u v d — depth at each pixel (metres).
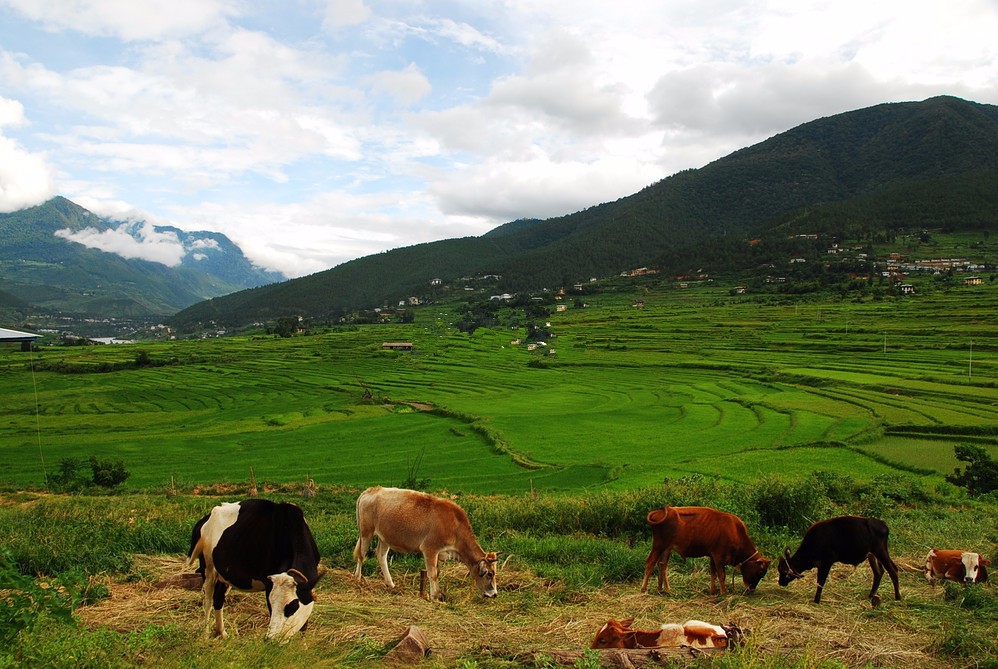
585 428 58.12
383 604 9.27
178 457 50.38
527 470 42.81
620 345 120.12
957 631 7.87
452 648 7.41
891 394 64.06
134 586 9.98
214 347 146.00
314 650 6.81
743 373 86.75
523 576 11.03
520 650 7.24
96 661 6.08
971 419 50.50
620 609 9.28
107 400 89.12
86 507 17.11
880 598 9.91
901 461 39.22
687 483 19.34
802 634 8.09
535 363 111.38
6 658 5.78
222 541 7.49
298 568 7.19
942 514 20.31
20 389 98.31
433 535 9.99
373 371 110.94
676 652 7.02
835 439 46.53
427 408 75.62
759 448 46.28
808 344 100.00
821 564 9.76
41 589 6.30
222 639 7.27
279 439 58.56
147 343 165.25
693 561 12.35
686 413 64.38
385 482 39.25
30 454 52.25
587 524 15.98
